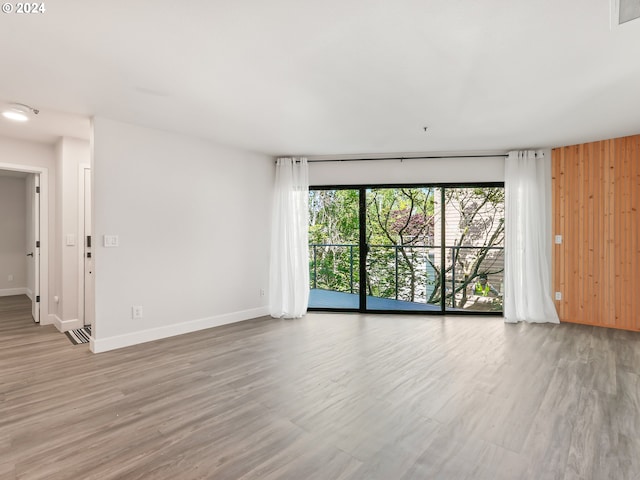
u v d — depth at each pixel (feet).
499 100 9.41
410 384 8.37
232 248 14.33
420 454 5.71
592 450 5.79
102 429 6.44
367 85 8.47
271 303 15.37
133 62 7.32
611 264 13.33
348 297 17.42
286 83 8.35
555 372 9.04
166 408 7.23
